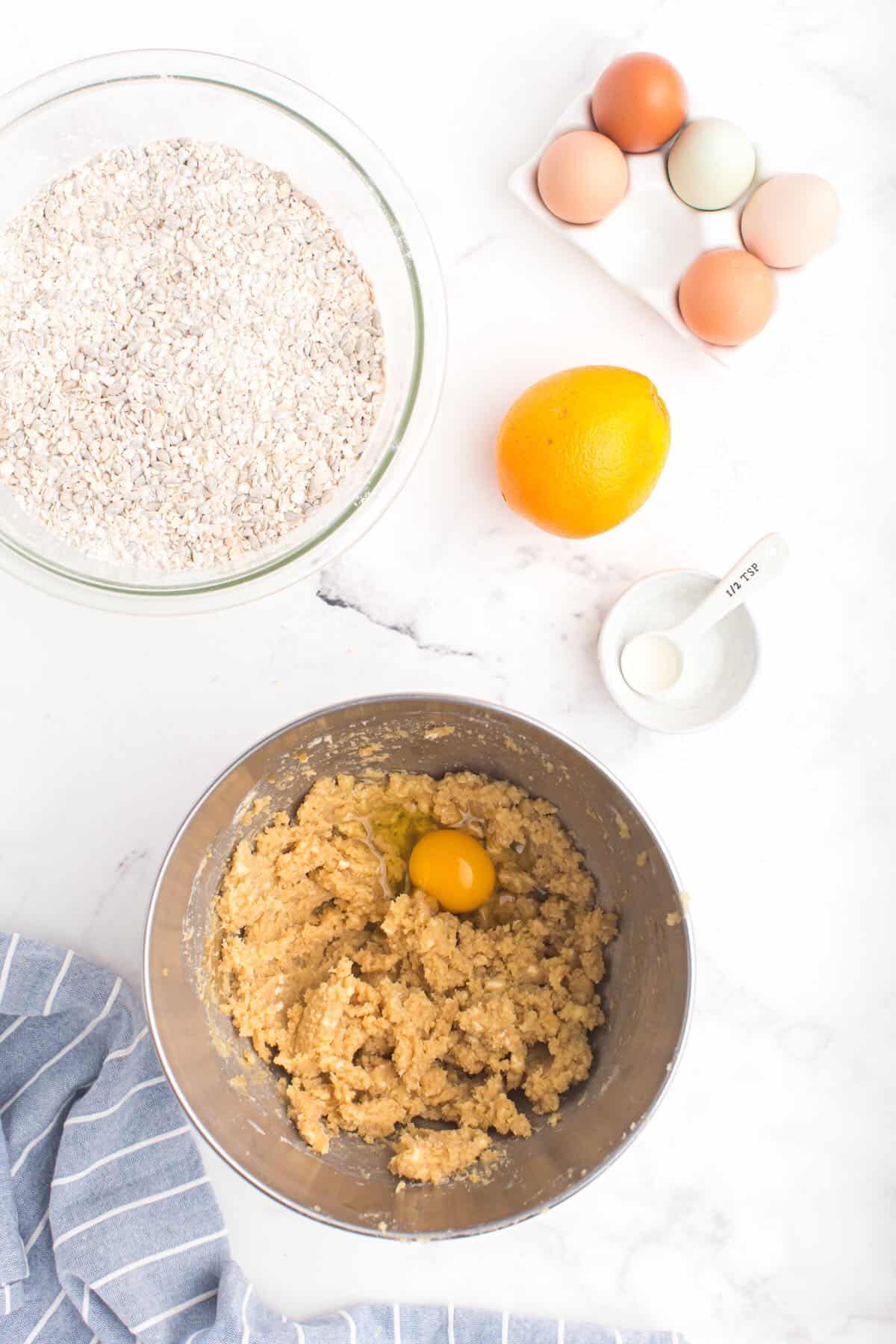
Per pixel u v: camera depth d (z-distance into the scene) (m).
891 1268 0.84
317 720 0.74
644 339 0.83
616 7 0.82
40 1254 0.81
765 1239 0.84
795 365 0.83
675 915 0.74
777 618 0.85
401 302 0.84
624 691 0.82
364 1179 0.76
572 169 0.77
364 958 0.80
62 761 0.84
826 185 0.78
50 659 0.83
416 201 0.82
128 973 0.84
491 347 0.83
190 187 0.83
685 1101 0.85
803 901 0.85
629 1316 0.84
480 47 0.82
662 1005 0.75
